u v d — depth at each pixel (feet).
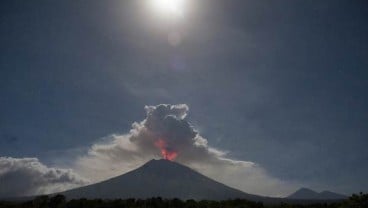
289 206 363.15
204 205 358.84
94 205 351.46
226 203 362.12
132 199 388.57
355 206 242.78
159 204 373.61
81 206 351.87
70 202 361.51
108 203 357.00
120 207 351.67
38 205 388.16
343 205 255.29
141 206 360.48
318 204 355.36
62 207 365.81
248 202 358.84
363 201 241.96
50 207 380.17
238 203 358.43
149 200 384.27
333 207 322.55
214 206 352.28
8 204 408.46
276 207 368.27
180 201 378.53
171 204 372.38
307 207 353.10
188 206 359.46
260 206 354.54
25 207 385.91
